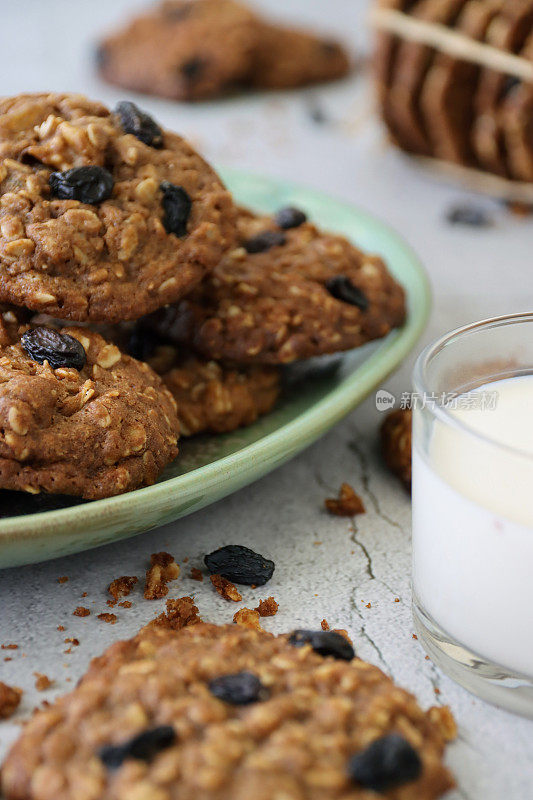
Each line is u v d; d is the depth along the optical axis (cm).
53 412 37
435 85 58
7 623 37
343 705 32
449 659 35
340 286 44
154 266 39
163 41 78
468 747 34
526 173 58
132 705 32
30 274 38
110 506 36
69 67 84
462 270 56
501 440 35
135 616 37
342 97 80
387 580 39
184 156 41
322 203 52
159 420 39
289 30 82
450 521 34
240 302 42
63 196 39
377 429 46
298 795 30
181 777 30
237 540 40
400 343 44
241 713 32
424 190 64
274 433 39
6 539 35
